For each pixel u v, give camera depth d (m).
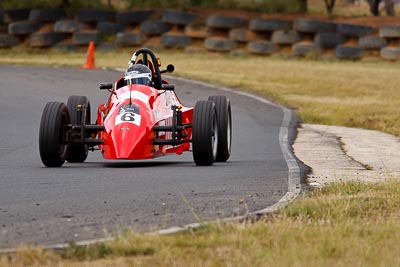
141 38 177.12
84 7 187.62
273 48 172.00
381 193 37.22
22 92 98.25
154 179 42.12
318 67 145.88
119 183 40.56
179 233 28.75
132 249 26.27
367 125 82.69
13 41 177.00
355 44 169.62
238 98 100.50
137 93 48.62
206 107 48.62
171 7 185.12
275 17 183.38
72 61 143.25
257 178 43.16
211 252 26.06
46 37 175.50
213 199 36.00
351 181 40.41
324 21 169.38
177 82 113.56
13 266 24.42
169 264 24.78
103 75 117.88
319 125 80.94
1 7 187.62
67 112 49.06
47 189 38.59
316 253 25.69
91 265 24.69
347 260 25.12
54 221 31.06
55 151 47.34
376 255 25.66
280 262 24.70
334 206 33.12
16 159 54.31
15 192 37.75
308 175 45.56
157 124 47.59
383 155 58.31
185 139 50.59
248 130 75.31
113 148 45.72
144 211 33.09
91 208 33.62
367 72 137.25
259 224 29.25
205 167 48.47
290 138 69.56
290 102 97.12
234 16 179.38
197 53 174.38
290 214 32.06
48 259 25.31
